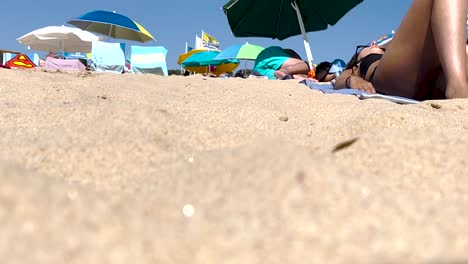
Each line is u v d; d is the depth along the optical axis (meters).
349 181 0.80
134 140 1.23
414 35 3.12
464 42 2.87
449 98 2.85
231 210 0.72
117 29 12.79
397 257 0.55
